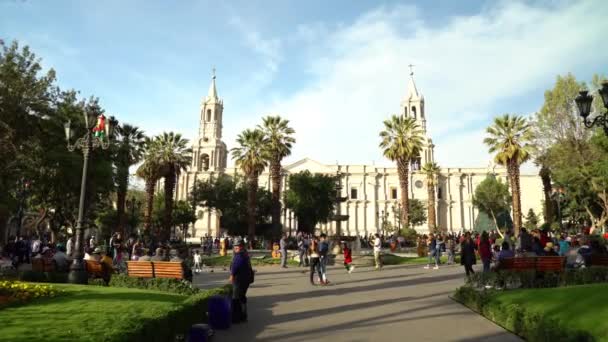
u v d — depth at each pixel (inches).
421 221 3403.1
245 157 1803.6
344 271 872.3
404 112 4109.3
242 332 337.4
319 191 2080.5
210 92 3836.1
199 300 350.6
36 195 1320.1
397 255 1357.0
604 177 1541.6
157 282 518.0
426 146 3917.3
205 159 3725.4
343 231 3762.3
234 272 377.7
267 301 488.4
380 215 3816.4
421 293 547.2
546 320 298.5
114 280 547.8
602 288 369.4
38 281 593.0
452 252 1068.5
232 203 2436.0
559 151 1572.3
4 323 281.0
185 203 2679.6
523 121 1605.6
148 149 1711.4
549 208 1868.8
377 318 388.2
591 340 253.6
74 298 395.5
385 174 3892.7
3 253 1253.1
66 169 1100.5
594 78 1544.0
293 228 3277.6
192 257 1233.4
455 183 3887.8
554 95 1588.3
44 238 1750.7
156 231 2436.0
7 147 1008.2
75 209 1469.0
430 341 308.3
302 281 692.1
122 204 1455.5
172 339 283.3
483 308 398.9
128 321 252.4
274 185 1774.1
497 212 2728.8
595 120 555.8
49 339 235.8
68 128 647.8
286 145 1827.0
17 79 974.4
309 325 360.5
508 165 1617.9
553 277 507.5
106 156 1304.1
